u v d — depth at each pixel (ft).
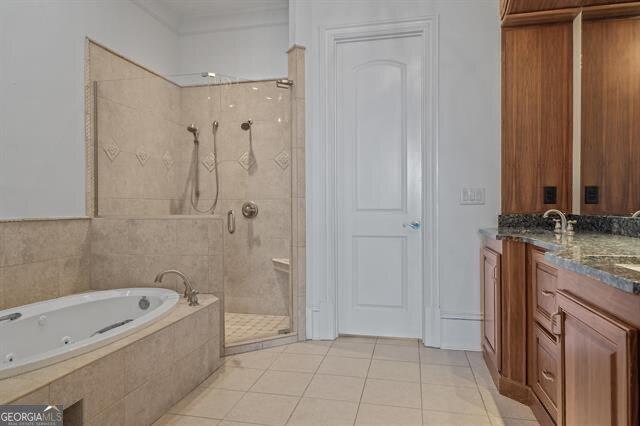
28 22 7.38
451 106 8.85
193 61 12.51
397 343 9.29
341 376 7.53
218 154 10.50
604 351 3.27
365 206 9.65
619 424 3.04
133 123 9.63
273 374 7.64
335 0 9.42
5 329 6.23
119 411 5.26
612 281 3.08
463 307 8.90
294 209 9.51
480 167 8.75
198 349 7.24
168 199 10.30
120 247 8.79
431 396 6.73
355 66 9.59
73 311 7.38
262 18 12.01
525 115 8.21
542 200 8.18
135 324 6.03
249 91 10.67
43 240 7.67
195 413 6.23
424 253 9.09
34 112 7.50
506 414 6.15
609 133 7.02
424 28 9.00
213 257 8.51
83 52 8.66
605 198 7.11
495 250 7.32
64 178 8.19
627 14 6.92
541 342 5.86
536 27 8.11
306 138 9.53
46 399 4.21
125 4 10.09
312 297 9.64
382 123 9.52
